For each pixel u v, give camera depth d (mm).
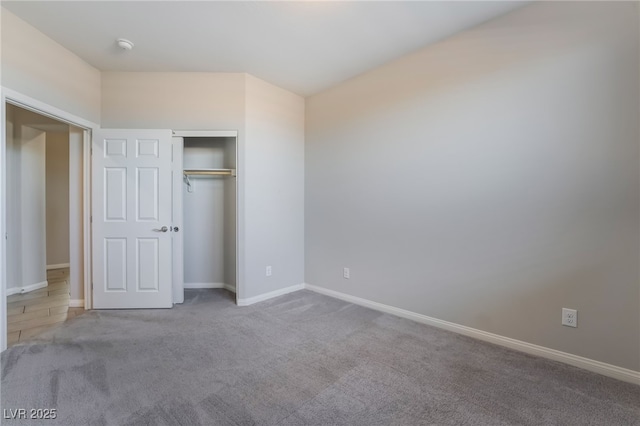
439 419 1532
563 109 2010
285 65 3039
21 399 1659
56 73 2609
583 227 1961
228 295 3602
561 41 2006
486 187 2363
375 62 2967
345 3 2105
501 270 2312
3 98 2172
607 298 1896
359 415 1559
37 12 2193
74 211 3168
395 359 2125
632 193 1801
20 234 3652
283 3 2105
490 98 2322
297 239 3803
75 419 1514
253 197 3334
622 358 1857
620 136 1825
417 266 2805
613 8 1827
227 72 3201
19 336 2465
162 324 2732
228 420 1516
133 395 1706
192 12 2203
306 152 3842
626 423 1510
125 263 3105
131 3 2094
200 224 3906
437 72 2619
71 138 3131
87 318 2861
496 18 2277
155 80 3174
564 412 1585
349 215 3365
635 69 1771
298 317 2922
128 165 3088
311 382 1848
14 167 3604
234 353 2205
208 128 3213
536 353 2166
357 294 3305
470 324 2492
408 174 2840
